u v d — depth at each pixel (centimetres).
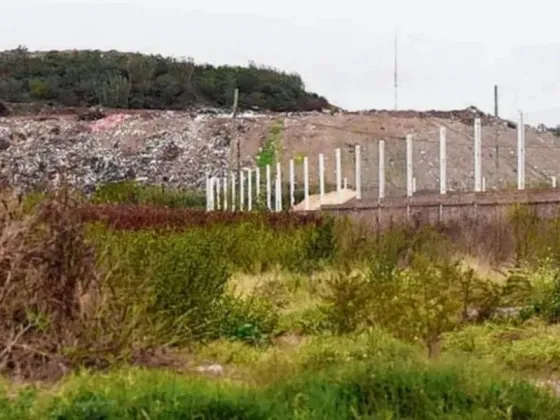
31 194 1698
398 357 1478
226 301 2112
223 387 1302
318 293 2580
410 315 1784
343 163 12200
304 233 3556
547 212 3097
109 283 1647
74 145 14412
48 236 1602
